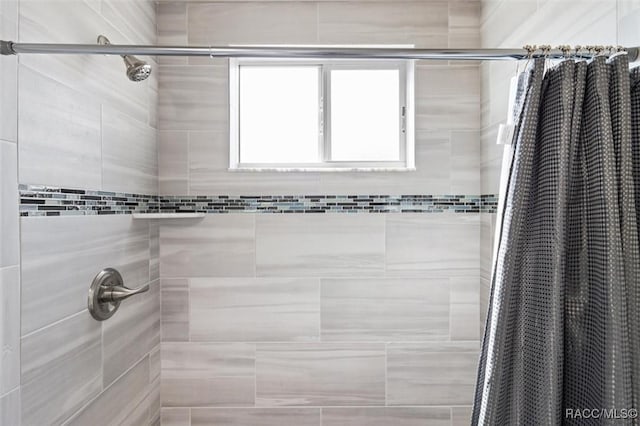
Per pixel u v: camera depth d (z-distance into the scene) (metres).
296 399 2.11
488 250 1.98
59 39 1.28
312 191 2.10
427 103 2.10
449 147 2.10
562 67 0.97
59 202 1.28
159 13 2.09
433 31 2.10
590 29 1.25
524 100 1.03
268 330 2.10
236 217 2.09
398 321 2.11
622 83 0.92
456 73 2.10
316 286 2.10
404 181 2.10
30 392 1.15
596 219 0.92
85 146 1.42
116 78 1.65
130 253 1.77
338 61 2.19
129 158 1.76
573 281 0.97
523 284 1.00
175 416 2.11
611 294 0.87
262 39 2.09
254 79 2.26
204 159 2.09
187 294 2.09
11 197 1.08
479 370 1.08
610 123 0.92
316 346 2.10
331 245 2.10
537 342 0.97
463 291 2.11
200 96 2.09
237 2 2.09
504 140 1.06
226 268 2.10
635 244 0.90
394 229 2.10
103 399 1.55
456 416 2.11
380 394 2.11
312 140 2.27
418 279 2.10
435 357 2.11
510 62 1.72
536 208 1.00
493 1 1.94
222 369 2.10
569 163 0.95
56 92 1.26
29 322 1.14
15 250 1.09
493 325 1.02
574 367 0.96
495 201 1.90
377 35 2.09
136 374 1.83
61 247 1.29
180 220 2.09
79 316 1.39
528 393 0.98
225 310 2.10
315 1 2.09
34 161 1.16
